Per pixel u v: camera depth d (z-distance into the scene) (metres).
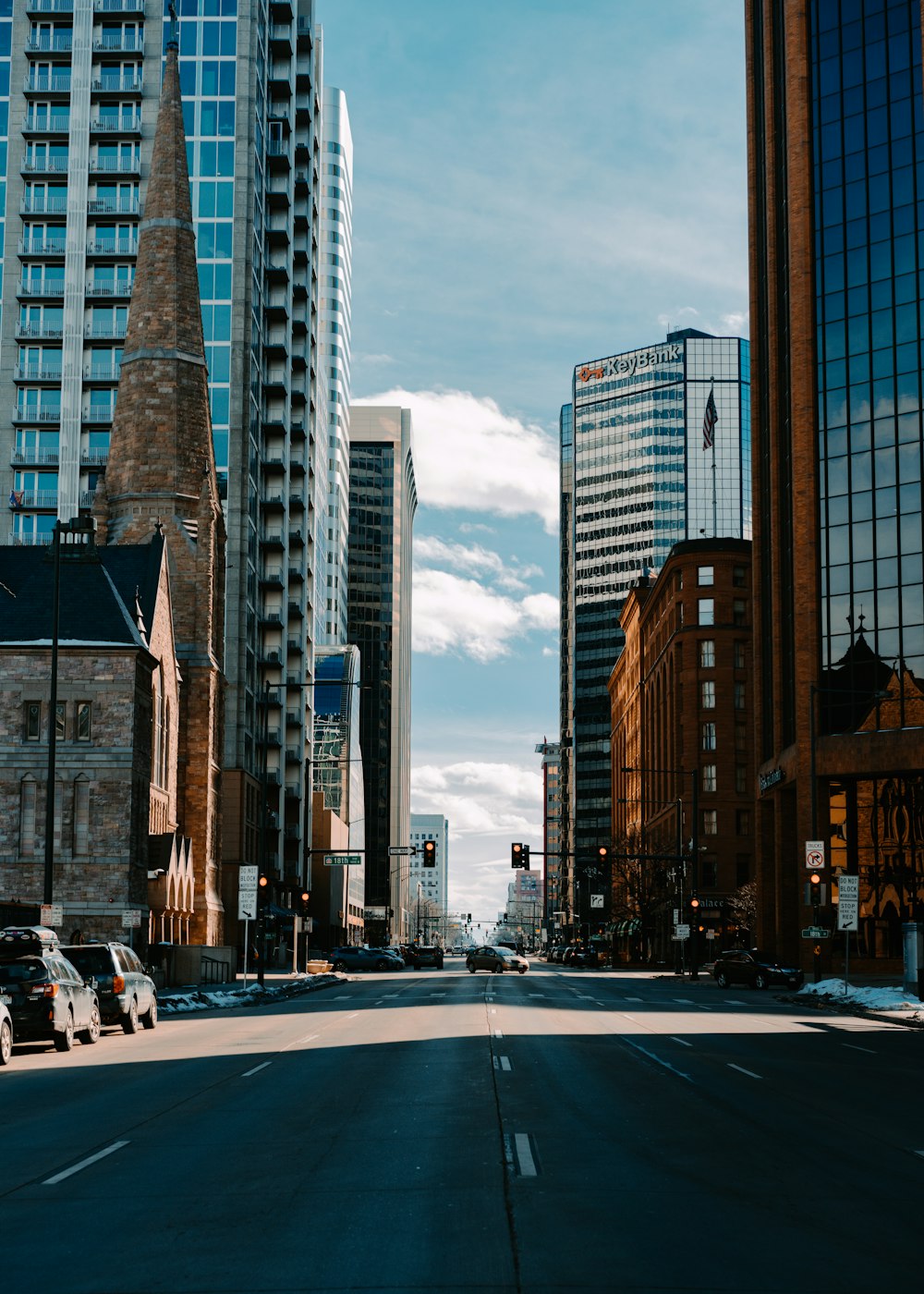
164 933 61.28
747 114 88.75
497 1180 12.09
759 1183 12.02
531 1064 23.25
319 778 165.88
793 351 74.44
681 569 120.00
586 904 194.62
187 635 70.25
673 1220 10.45
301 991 55.81
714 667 117.00
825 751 69.94
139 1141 14.55
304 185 108.94
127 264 92.44
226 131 93.06
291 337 104.56
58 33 94.31
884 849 69.19
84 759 54.19
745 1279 8.68
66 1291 8.45
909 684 68.12
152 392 72.25
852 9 74.56
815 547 72.00
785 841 77.38
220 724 74.69
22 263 92.62
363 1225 10.30
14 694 54.62
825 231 73.88
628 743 166.38
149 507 71.12
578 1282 8.60
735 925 111.19
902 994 47.38
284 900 99.88
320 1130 15.30
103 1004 31.50
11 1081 21.09
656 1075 21.55
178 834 62.88
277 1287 8.51
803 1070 22.80
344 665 171.75
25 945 28.08
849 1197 11.43
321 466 174.75
